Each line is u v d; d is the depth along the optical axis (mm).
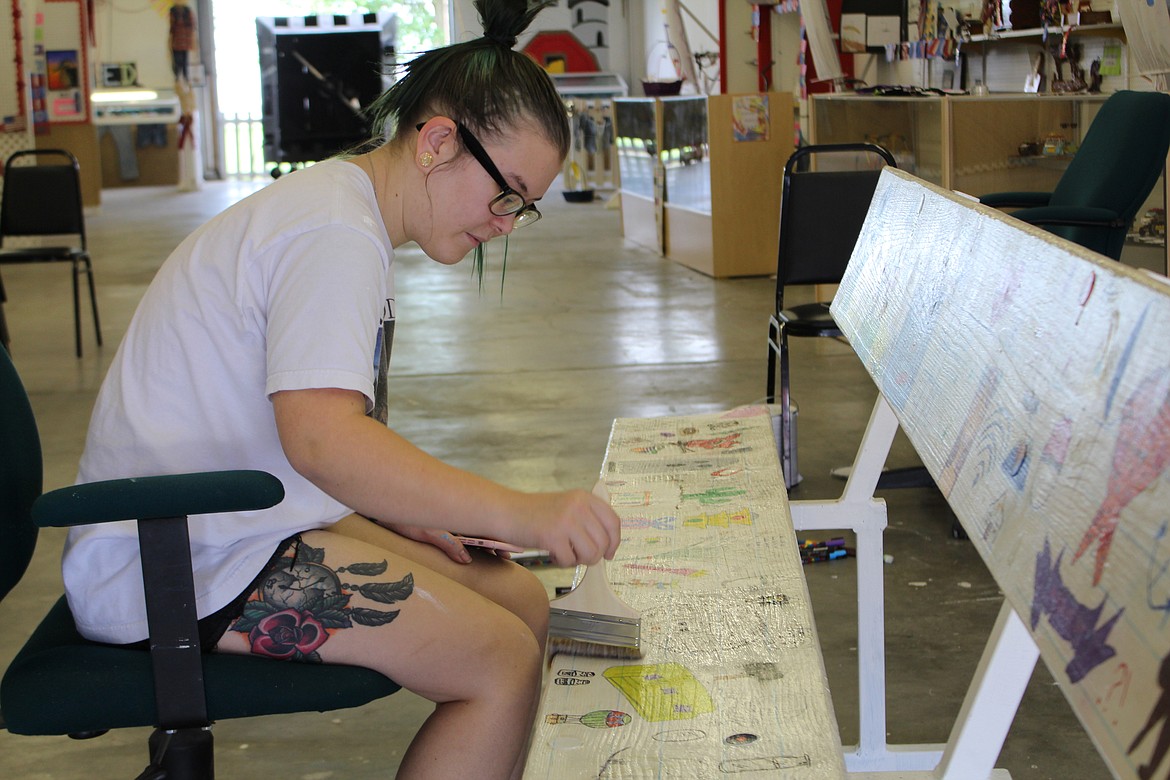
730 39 9242
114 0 14961
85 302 6926
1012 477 935
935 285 1394
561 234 9828
